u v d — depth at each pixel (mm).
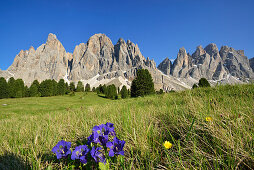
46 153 1819
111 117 3275
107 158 1371
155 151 1717
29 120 5980
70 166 1368
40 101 40062
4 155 1801
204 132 1819
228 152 1300
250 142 1393
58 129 2686
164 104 5047
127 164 1476
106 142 1354
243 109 2254
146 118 2836
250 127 1654
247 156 1192
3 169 1500
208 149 1452
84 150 1274
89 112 5148
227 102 2902
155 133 2109
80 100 49375
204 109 2535
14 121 6758
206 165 1299
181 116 2533
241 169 1158
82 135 2309
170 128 2281
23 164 1563
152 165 1361
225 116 1945
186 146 1554
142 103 7418
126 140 1974
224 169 1215
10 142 2453
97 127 1438
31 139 2342
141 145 1683
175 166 1328
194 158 1339
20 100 41062
